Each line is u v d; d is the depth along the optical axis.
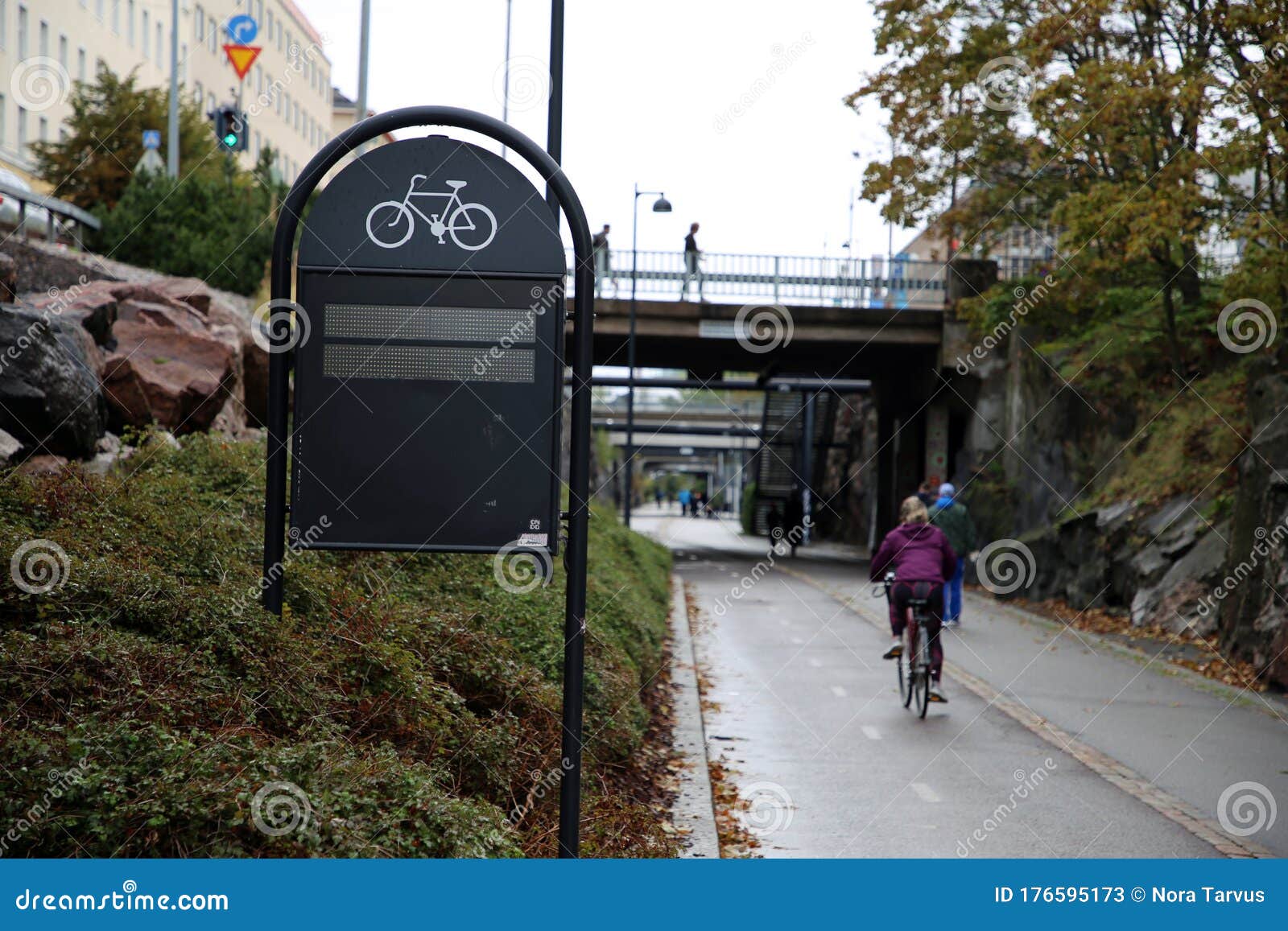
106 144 32.69
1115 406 25.77
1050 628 19.92
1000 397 36.16
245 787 4.25
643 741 9.75
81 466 9.25
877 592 12.69
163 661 5.20
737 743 10.45
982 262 36.31
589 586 12.32
